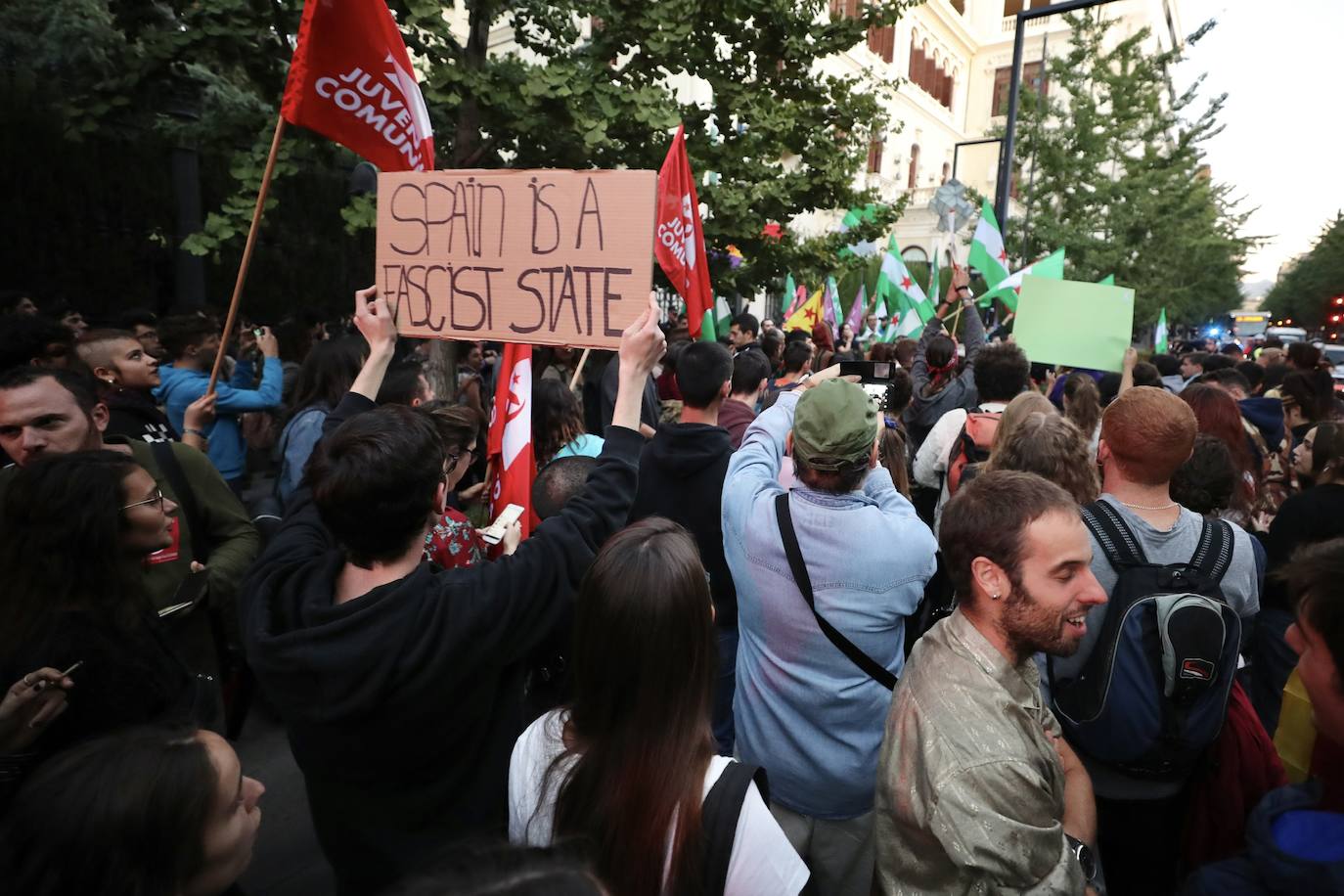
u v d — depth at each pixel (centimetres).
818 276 618
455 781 148
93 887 87
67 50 678
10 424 204
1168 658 168
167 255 862
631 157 519
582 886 68
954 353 520
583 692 123
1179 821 192
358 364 341
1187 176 1906
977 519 144
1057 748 170
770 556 187
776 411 235
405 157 273
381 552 143
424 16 402
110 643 154
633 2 462
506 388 261
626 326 189
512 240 199
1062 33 3472
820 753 189
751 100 500
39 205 734
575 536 155
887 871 146
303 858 273
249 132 454
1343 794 98
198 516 251
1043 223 1752
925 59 3247
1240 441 304
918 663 149
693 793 114
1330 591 101
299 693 134
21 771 141
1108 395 584
